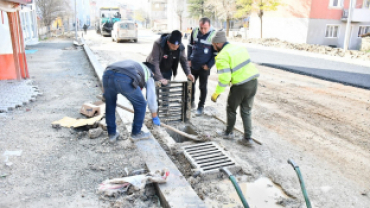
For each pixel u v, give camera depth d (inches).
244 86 165.2
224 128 205.5
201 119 223.3
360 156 169.9
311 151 175.2
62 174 136.3
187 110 211.3
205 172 142.9
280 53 684.1
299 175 102.9
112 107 161.8
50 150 158.7
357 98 295.3
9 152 154.6
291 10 1036.5
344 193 133.4
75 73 380.5
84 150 159.5
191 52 227.8
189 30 1336.1
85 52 610.5
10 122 197.2
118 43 932.6
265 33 1160.8
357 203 126.6
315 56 631.2
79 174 136.6
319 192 133.7
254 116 237.0
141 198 122.0
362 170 154.2
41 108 230.4
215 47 170.9
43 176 134.1
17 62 313.7
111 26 1222.3
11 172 136.2
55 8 1226.0
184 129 207.3
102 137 175.8
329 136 198.4
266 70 455.2
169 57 204.7
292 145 183.0
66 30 1734.7
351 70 450.9
